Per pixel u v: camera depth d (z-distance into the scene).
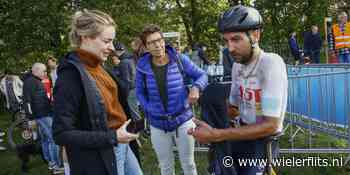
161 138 3.50
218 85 2.20
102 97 2.13
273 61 1.88
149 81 3.42
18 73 12.77
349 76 4.72
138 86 3.51
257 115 1.97
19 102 9.78
